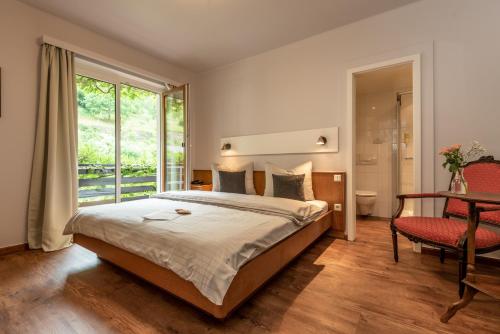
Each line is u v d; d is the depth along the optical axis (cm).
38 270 191
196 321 129
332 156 283
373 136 409
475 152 206
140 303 146
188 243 131
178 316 133
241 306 142
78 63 284
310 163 287
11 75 229
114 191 325
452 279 176
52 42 245
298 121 307
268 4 238
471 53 209
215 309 116
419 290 161
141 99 371
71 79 263
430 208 227
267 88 333
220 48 324
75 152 265
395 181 389
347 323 128
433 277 179
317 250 236
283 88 319
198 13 251
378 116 406
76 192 264
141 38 300
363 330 122
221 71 380
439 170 222
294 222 194
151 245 144
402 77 339
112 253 176
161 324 127
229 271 115
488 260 203
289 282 171
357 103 424
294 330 122
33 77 242
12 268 195
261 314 135
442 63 221
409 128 383
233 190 299
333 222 277
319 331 122
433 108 224
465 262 151
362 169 417
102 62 293
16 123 233
